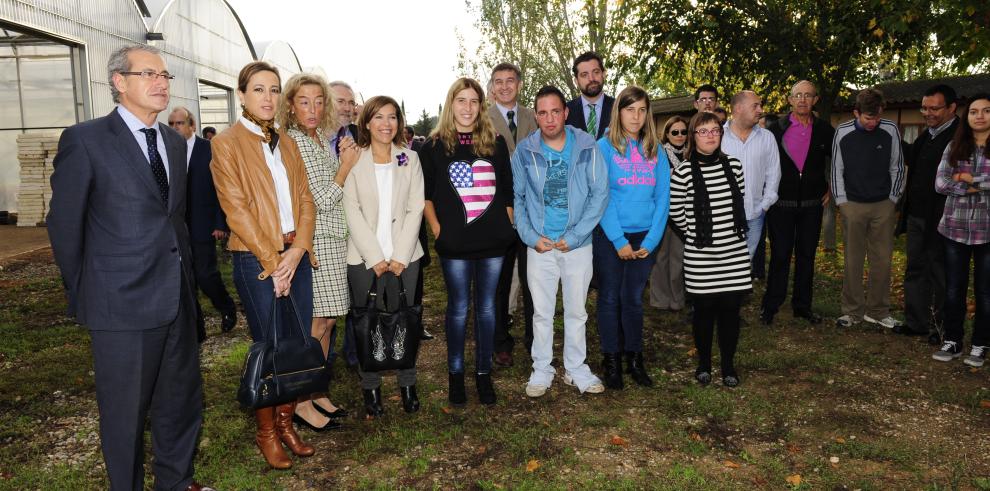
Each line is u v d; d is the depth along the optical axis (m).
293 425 3.95
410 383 4.09
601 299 4.43
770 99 11.87
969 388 4.38
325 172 3.70
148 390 2.76
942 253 5.24
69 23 12.47
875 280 5.73
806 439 3.68
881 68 12.05
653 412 4.06
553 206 4.10
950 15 8.10
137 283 2.65
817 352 5.11
